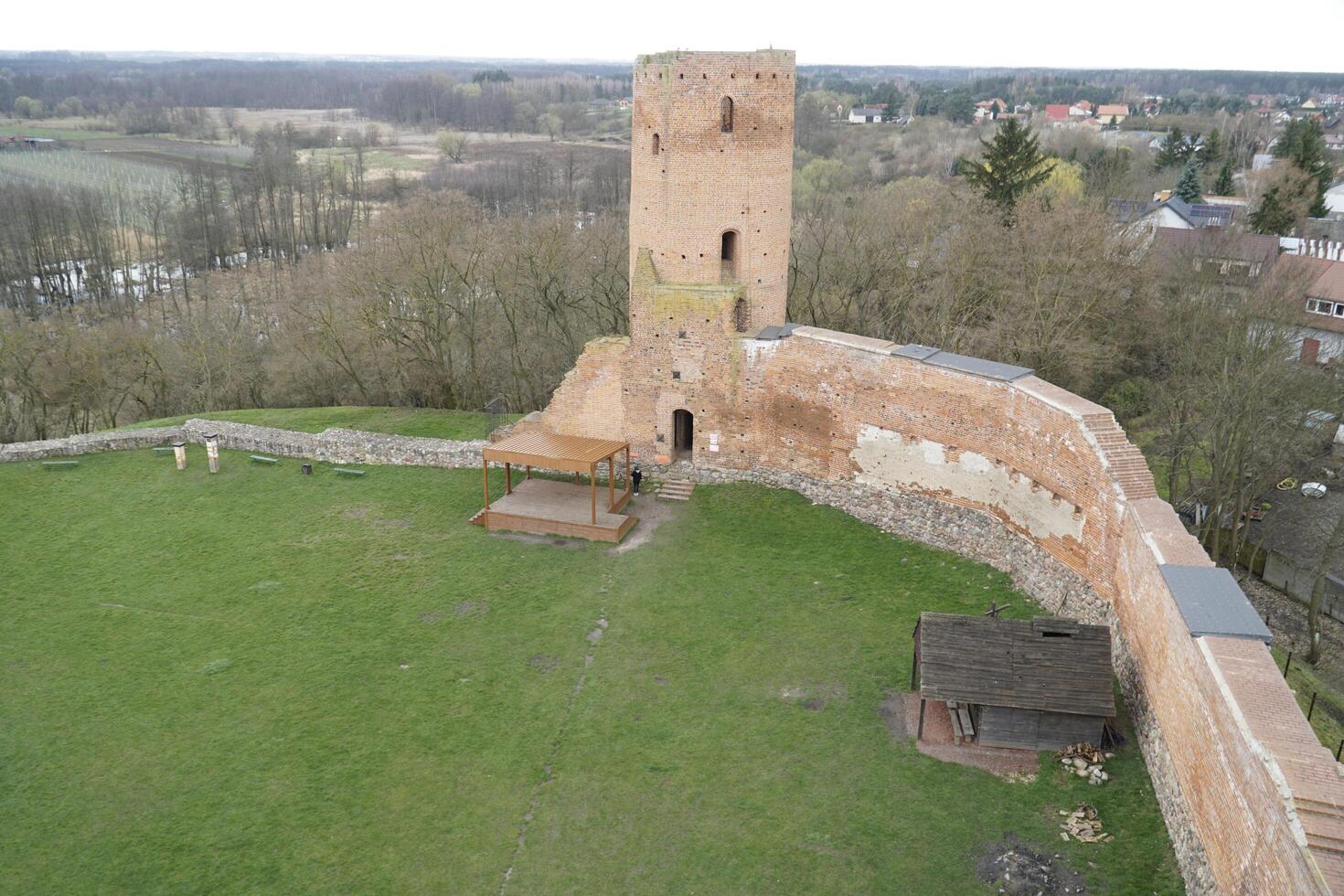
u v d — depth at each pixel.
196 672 26.84
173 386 58.50
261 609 29.98
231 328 60.06
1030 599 28.80
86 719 24.94
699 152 34.59
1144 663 22.31
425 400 55.94
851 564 31.69
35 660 27.48
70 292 90.12
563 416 39.28
